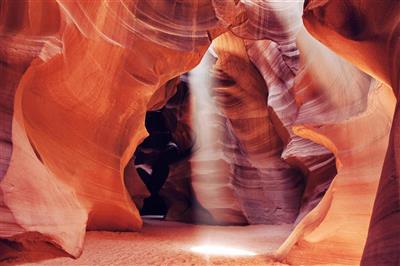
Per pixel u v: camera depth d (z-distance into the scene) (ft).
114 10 30.45
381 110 24.38
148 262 23.63
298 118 34.37
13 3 20.26
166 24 36.27
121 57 31.65
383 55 15.10
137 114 34.94
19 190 18.15
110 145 32.58
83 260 22.93
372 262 10.89
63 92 26.11
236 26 46.03
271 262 25.82
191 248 31.17
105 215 34.50
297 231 26.84
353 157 26.55
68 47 23.76
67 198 23.57
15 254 19.71
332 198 25.91
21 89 20.25
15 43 19.70
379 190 12.06
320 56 33.73
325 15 17.37
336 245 24.22
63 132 27.45
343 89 30.35
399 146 11.48
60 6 21.98
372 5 14.80
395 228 10.37
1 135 18.29
